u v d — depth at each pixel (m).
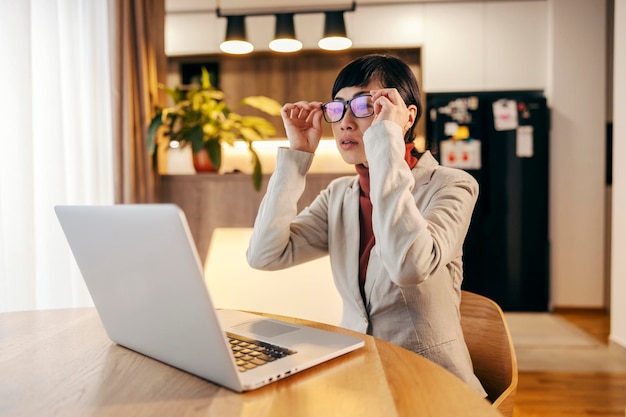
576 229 4.57
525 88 4.63
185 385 0.67
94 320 1.04
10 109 2.12
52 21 2.33
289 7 4.65
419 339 1.08
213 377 0.67
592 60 4.48
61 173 2.36
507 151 4.52
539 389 2.60
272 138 4.86
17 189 2.14
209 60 4.88
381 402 0.61
